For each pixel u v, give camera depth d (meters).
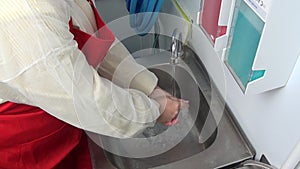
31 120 0.87
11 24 0.60
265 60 0.72
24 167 0.99
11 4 0.60
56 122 0.92
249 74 0.78
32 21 0.61
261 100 0.91
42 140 0.95
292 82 0.76
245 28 0.76
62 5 0.72
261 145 0.97
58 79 0.68
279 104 0.83
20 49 0.62
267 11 0.63
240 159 1.00
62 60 0.66
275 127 0.88
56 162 1.03
